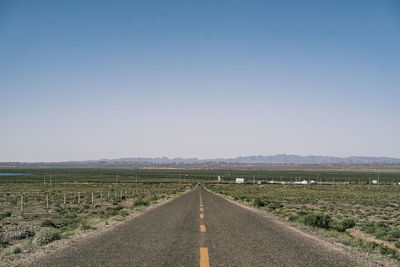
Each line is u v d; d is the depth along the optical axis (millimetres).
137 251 9688
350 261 8883
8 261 8594
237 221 17938
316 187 118000
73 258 8789
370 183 152125
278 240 11906
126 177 198750
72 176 193000
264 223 17375
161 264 8148
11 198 53188
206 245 10695
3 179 146500
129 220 18312
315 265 8297
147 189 93688
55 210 35344
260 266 8055
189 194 59562
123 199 54219
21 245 13039
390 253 11383
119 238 12055
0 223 24797
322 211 38125
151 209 26688
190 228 14852
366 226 25172
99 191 79062
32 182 126125
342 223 25359
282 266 8109
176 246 10484
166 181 162625
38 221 26328
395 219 32906
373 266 8414
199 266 7988
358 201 57125
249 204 37031
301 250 10133
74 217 27984
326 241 12219
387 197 69625
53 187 95812
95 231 14047
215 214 22094
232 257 8969
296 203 51625
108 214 23625
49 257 8945
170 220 18234
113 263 8234
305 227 16891
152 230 14172
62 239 12438
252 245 10773
